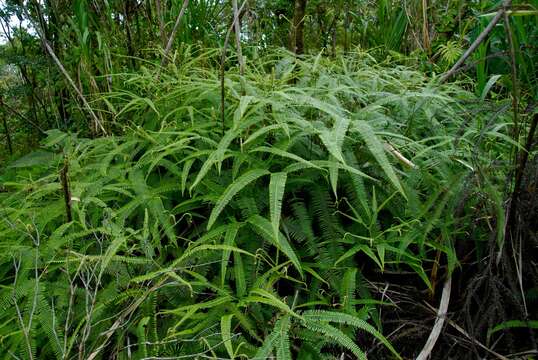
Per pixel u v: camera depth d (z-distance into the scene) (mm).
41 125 2553
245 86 1639
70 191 1447
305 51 3453
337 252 1408
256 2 3441
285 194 1520
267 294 1187
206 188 1502
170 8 2854
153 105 1752
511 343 1320
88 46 2297
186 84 1962
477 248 1462
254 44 3021
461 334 1402
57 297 1338
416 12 3086
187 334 1215
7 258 1372
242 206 1389
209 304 1189
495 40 2406
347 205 1555
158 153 1626
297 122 1414
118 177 1578
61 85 2307
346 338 1114
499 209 1280
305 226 1409
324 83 1824
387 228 1519
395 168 1488
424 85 2207
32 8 2426
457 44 2709
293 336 1215
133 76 2160
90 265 1253
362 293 1411
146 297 1216
